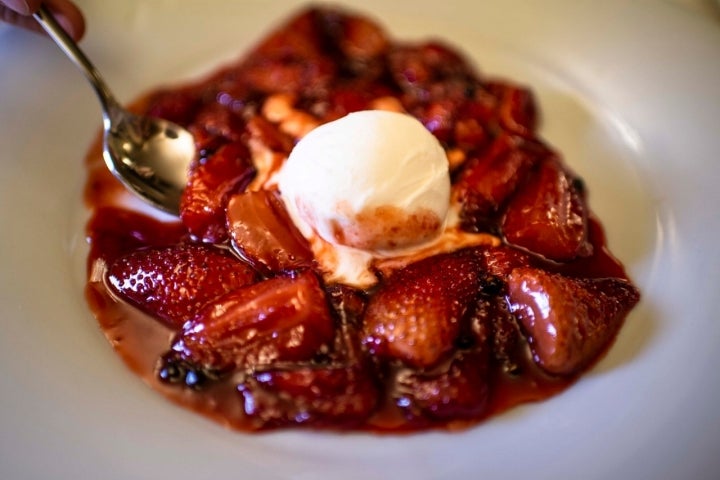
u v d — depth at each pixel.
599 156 0.26
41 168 0.24
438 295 0.21
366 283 0.22
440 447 0.19
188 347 0.20
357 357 0.21
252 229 0.22
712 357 0.20
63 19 0.25
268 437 0.20
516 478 0.19
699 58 0.26
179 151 0.25
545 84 0.27
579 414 0.20
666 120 0.25
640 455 0.19
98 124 0.25
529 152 0.26
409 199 0.22
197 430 0.19
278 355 0.20
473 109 0.26
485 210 0.24
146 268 0.22
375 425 0.20
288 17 0.29
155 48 0.28
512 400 0.20
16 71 0.25
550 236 0.23
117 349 0.21
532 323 0.21
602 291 0.22
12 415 0.19
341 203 0.22
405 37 0.29
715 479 0.18
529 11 0.28
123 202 0.24
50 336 0.21
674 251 0.23
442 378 0.20
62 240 0.23
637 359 0.21
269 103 0.27
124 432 0.19
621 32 0.27
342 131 0.23
